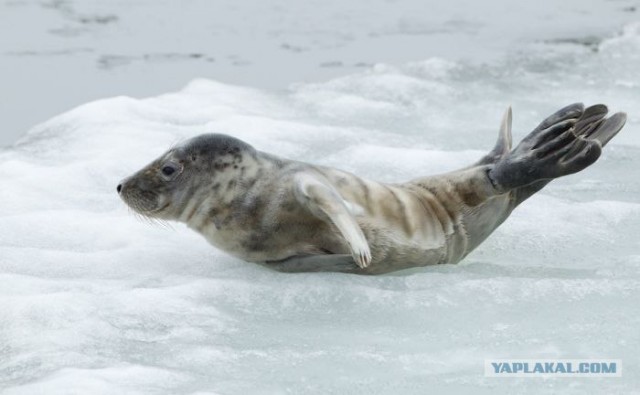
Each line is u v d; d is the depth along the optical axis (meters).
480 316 22.50
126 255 26.02
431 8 50.69
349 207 24.31
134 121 36.22
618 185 31.19
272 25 48.44
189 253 26.25
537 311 22.66
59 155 33.69
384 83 40.62
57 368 20.09
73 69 43.09
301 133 35.09
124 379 19.53
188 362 20.52
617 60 43.34
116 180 31.50
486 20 48.84
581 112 25.95
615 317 22.23
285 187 24.39
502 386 19.45
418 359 20.59
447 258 25.67
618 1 50.94
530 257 26.41
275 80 42.19
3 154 34.09
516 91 40.16
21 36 46.41
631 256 25.72
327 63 44.03
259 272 24.92
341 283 23.95
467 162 32.44
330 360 20.61
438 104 38.94
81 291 23.66
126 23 48.38
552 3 50.94
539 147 24.95
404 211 24.95
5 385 19.56
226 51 45.41
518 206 29.23
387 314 22.73
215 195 24.78
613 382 19.53
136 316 22.42
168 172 24.89
